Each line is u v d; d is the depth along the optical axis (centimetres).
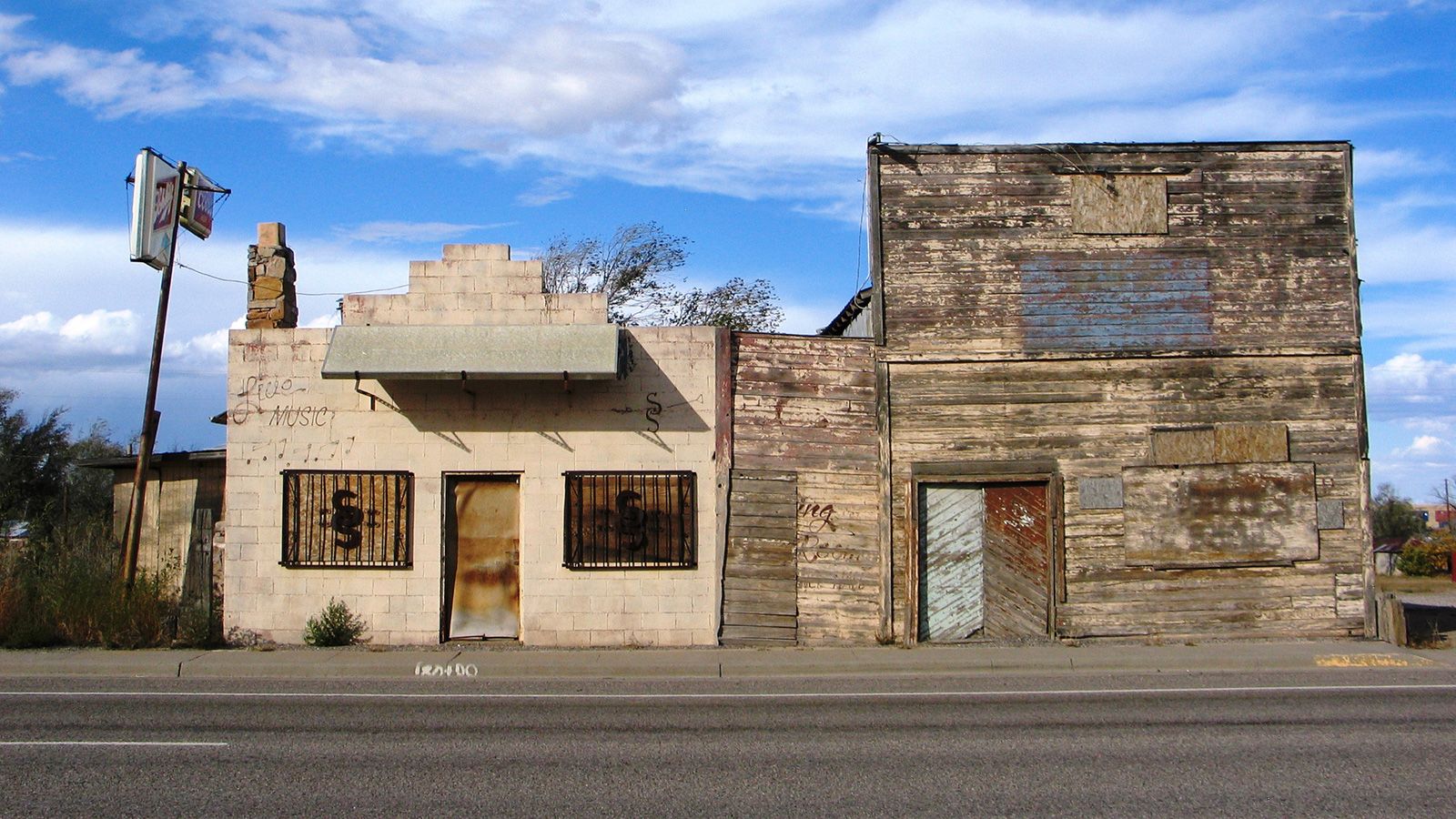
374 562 1484
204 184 1702
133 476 2242
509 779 805
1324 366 1536
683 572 1488
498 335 1462
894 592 1491
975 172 1530
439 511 1491
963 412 1510
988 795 758
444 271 1510
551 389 1502
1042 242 1527
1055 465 1509
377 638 1480
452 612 1496
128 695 1159
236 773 821
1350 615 1520
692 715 1054
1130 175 1537
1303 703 1102
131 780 798
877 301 1518
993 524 1509
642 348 1509
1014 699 1141
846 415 1516
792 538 1496
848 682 1265
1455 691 1177
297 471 1489
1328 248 1547
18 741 924
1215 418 1524
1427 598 2712
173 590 1541
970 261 1523
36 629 1440
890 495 1498
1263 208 1543
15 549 1605
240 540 1487
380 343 1448
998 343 1516
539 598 1484
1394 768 828
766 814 718
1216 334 1528
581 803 744
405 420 1498
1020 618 1498
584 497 1492
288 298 1595
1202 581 1509
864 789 776
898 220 1523
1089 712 1063
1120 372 1520
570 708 1095
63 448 3547
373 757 872
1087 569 1501
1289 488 1521
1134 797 753
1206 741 924
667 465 1496
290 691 1201
